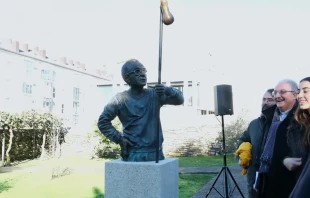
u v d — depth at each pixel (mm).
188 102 17531
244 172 3533
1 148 15109
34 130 16281
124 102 3443
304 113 2199
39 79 21453
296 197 1951
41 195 7082
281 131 2744
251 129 3506
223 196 6281
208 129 15578
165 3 3182
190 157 14820
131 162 3252
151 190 3084
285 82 2855
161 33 3264
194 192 7059
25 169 11969
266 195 2783
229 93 5812
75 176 9930
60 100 23422
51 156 16344
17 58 19609
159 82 3301
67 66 24219
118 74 19156
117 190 3203
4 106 18484
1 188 8016
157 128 3350
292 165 2371
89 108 23594
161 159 3461
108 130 3445
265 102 3350
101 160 14797
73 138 16750
